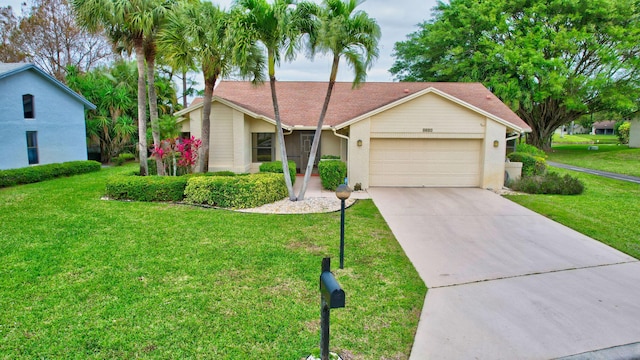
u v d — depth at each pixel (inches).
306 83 826.8
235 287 229.3
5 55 1123.3
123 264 260.2
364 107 725.3
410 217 410.3
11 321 186.9
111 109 887.7
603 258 295.4
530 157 617.0
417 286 240.5
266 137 691.4
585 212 431.5
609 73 1013.2
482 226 379.2
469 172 585.9
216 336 178.4
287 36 397.7
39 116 690.2
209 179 445.1
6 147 628.4
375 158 582.2
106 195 481.7
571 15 1011.3
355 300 219.1
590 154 1122.0
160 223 360.2
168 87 1019.9
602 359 170.4
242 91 779.4
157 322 188.9
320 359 159.2
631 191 568.1
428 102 557.6
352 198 501.0
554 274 264.2
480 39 1078.4
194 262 266.4
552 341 183.3
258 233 336.5
